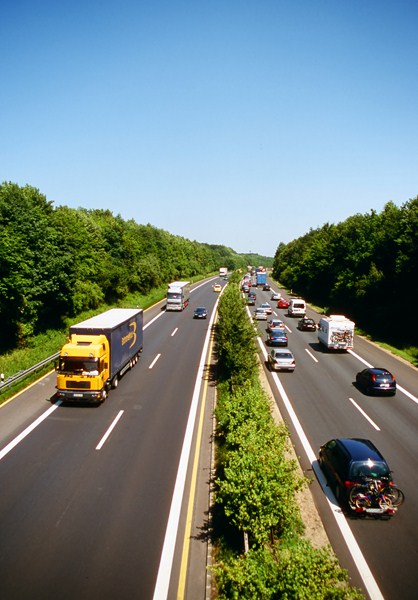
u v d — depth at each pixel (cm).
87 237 5403
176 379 2714
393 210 5456
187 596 966
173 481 1461
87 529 1190
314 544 1152
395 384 2498
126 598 955
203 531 1202
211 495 1380
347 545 1157
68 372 2128
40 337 3778
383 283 4803
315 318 5891
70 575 1016
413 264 3984
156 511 1284
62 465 1549
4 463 1555
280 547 1088
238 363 2373
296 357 3469
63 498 1337
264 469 1126
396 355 3609
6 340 3472
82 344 2222
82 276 4984
